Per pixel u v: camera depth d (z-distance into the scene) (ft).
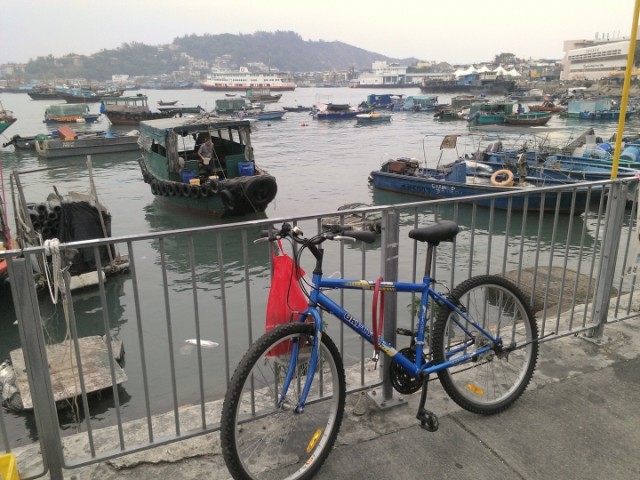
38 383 7.66
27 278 7.25
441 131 160.76
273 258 8.49
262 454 8.89
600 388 10.98
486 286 9.95
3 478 7.55
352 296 32.40
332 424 8.56
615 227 12.31
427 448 9.08
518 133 147.54
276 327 7.80
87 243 7.66
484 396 10.25
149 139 67.92
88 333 31.45
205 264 44.55
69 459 8.53
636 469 8.62
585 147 80.69
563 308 22.50
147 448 8.75
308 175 91.91
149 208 69.46
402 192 73.67
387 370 9.96
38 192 79.61
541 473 8.52
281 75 651.66
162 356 27.07
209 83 650.43
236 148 67.10
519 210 60.70
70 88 395.75
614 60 432.66
